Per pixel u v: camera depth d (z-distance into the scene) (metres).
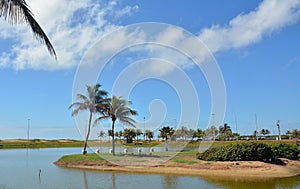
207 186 16.14
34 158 39.16
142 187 16.20
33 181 19.17
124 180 18.50
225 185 16.34
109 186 16.72
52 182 18.66
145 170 22.08
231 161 22.44
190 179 18.38
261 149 21.97
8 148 73.62
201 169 21.25
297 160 23.45
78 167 26.52
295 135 58.16
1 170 25.69
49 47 9.45
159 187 16.11
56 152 52.78
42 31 9.21
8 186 17.44
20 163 32.06
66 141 96.25
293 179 17.94
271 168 20.28
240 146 22.86
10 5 8.73
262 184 16.48
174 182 17.47
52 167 27.56
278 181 17.34
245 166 20.86
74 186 17.08
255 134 63.09
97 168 25.12
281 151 23.31
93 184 17.52
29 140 97.75
